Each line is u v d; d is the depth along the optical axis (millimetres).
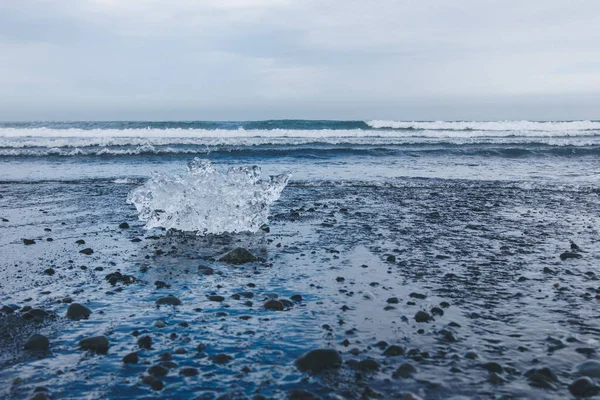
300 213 7871
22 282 4379
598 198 9562
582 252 5457
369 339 3174
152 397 2473
